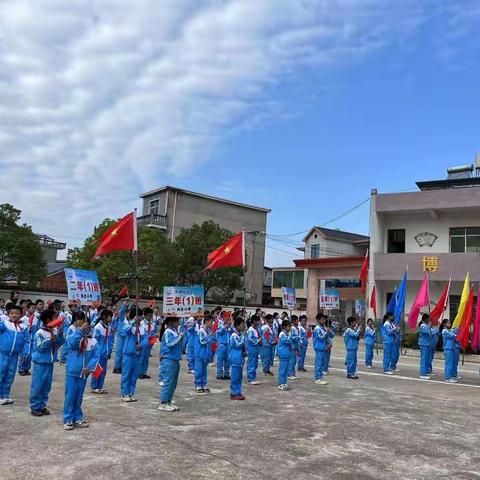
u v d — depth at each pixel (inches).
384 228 1155.3
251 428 314.5
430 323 650.8
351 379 570.6
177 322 371.2
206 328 459.8
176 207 1576.0
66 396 297.3
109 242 448.5
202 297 501.7
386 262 1101.1
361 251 1739.7
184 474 225.6
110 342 552.1
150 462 240.1
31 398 327.6
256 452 263.3
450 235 1087.0
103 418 327.9
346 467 245.9
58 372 529.7
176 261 1149.7
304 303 1797.5
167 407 358.9
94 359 305.7
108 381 490.3
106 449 258.7
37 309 550.3
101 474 222.4
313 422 337.7
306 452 267.6
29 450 255.1
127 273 1039.6
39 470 226.1
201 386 450.9
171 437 285.1
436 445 293.7
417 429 331.0
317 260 1408.7
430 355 640.4
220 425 319.6
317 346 534.6
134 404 378.3
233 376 414.9
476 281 1011.9
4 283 1003.9
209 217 1648.6
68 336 301.3
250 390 467.5
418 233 1119.6
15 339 370.0
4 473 221.5
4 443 266.7
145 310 493.4
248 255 1724.9
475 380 622.8
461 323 622.8
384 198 1114.7
